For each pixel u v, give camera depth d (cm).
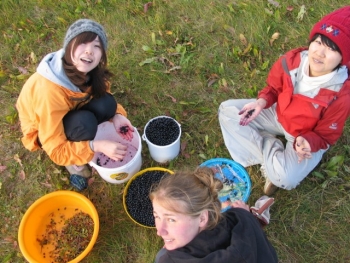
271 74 234
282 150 244
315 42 188
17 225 238
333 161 249
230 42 310
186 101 282
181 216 139
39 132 204
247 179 239
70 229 233
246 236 145
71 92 199
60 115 200
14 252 227
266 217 209
